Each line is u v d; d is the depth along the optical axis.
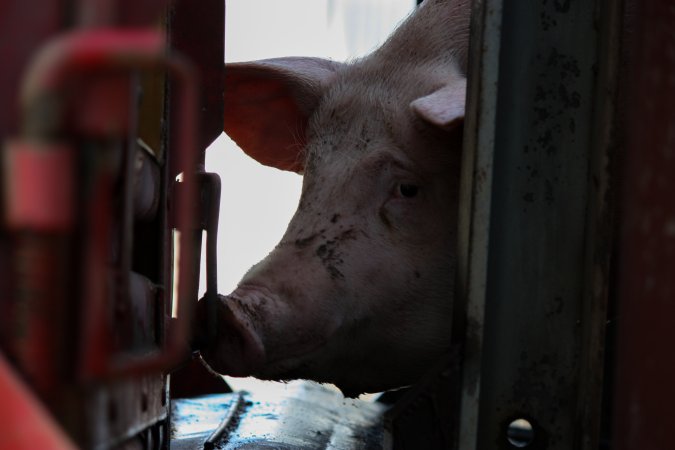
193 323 3.92
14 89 1.71
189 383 6.03
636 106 2.25
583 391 3.35
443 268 4.48
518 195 3.36
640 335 2.19
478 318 3.31
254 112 5.57
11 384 1.62
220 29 4.11
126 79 1.72
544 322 3.37
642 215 2.20
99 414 1.93
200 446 4.68
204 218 3.85
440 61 4.82
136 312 2.49
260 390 6.68
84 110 1.61
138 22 1.85
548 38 3.37
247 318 4.03
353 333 4.39
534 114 3.36
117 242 2.11
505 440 3.36
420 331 4.48
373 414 5.69
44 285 1.63
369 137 4.61
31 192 1.57
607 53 3.33
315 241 4.37
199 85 4.11
